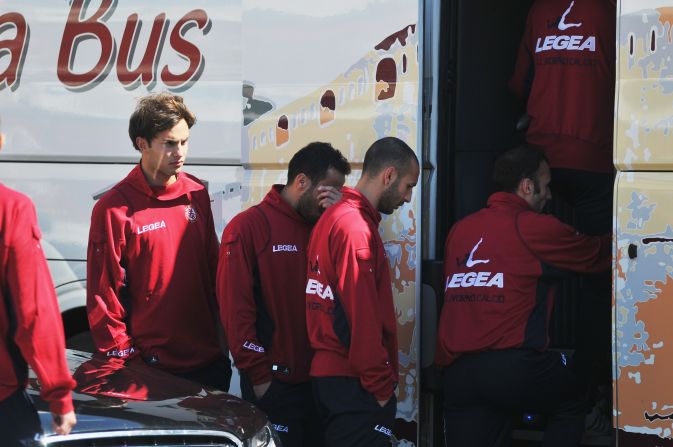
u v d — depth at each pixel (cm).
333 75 1889
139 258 1666
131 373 1491
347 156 1880
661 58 1705
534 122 2000
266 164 1923
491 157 2208
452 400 1753
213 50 1944
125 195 1664
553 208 2225
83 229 2002
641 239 1706
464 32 2222
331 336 1562
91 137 1995
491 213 1767
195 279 1719
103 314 1633
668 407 1688
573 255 1714
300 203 1675
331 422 1570
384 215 1880
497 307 1700
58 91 2011
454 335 1728
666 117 1700
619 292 1717
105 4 1992
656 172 1709
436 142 1883
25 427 1198
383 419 1555
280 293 1673
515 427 2028
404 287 1866
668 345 1689
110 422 1281
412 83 1852
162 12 1967
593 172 1981
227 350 1878
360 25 1877
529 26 2031
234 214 1941
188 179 1750
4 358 1180
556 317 2192
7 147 2030
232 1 1938
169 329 1689
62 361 1166
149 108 1633
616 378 1720
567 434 1722
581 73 1961
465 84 2220
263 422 1464
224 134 1942
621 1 1728
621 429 1717
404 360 1862
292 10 1906
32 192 2019
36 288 1157
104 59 1992
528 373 1675
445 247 1823
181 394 1430
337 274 1538
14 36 2033
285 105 1909
